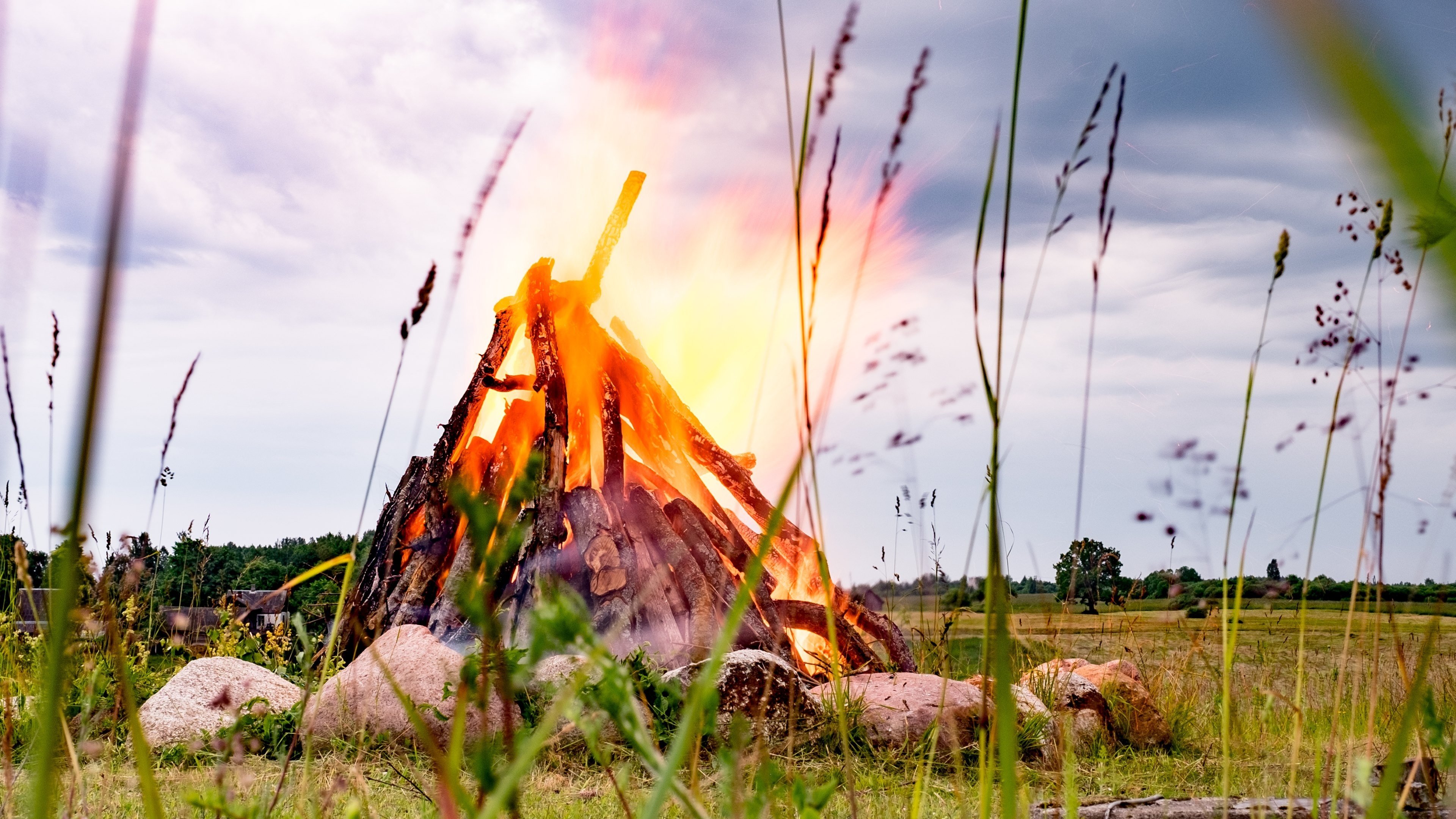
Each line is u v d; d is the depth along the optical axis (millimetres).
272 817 2432
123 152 590
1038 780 5055
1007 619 1170
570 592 989
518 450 8562
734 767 1409
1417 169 356
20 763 2912
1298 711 2389
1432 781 2172
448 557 8406
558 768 4766
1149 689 6734
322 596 7469
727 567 8547
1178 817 3756
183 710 5422
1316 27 339
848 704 5461
